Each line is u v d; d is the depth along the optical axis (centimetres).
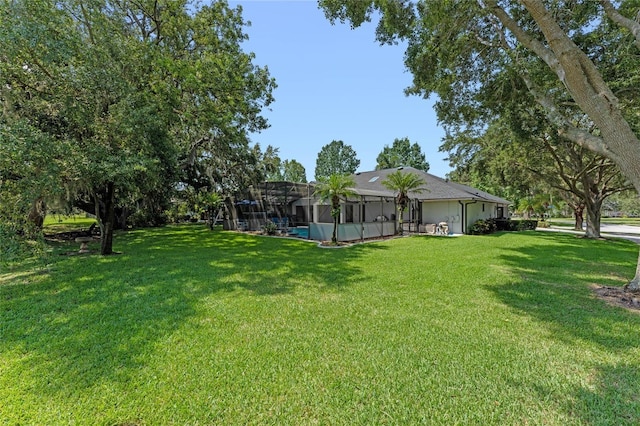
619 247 1165
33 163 674
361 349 336
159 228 2200
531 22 710
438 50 735
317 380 277
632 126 891
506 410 236
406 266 791
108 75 814
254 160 2316
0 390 265
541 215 3108
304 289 582
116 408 241
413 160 4425
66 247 1177
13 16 679
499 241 1359
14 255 618
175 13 1205
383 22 689
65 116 802
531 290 563
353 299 518
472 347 339
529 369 293
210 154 1933
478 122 1277
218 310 466
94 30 906
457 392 258
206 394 258
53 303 503
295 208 2170
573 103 823
